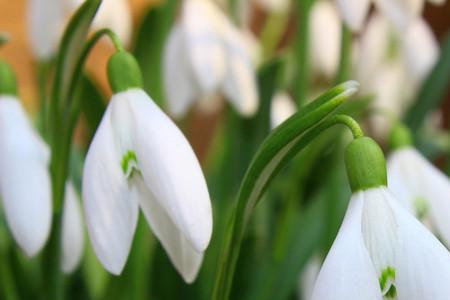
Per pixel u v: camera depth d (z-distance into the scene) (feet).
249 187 0.64
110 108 0.66
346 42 0.83
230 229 0.66
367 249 0.61
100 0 0.68
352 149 0.63
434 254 0.60
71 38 0.71
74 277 0.97
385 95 1.07
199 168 0.63
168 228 0.65
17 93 0.75
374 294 0.59
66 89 0.72
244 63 0.91
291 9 1.41
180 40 0.91
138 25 0.95
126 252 0.64
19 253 0.91
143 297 0.91
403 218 0.61
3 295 0.91
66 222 0.79
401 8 0.75
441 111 1.53
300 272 0.93
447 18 1.53
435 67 1.00
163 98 0.99
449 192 0.76
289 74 1.12
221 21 0.92
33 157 0.72
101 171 0.64
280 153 0.64
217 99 1.35
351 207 0.62
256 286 0.96
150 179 0.63
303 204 1.01
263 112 0.96
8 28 1.74
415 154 0.77
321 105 0.61
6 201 0.71
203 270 0.97
